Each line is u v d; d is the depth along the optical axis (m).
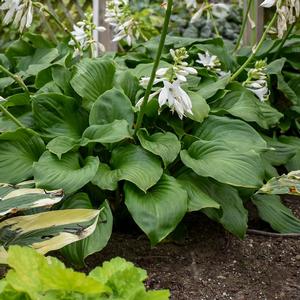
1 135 2.27
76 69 2.55
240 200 2.33
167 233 2.04
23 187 2.16
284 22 2.57
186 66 2.22
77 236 1.77
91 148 2.29
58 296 1.07
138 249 2.29
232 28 5.79
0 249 1.70
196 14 3.08
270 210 2.54
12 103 2.58
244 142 2.38
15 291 1.08
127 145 2.29
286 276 2.18
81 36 2.97
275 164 2.70
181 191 2.12
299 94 3.23
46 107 2.42
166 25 2.05
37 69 2.88
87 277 1.05
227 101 2.67
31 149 2.33
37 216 1.87
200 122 2.43
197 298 1.98
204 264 2.21
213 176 2.16
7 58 3.29
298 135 3.25
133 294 1.09
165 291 1.11
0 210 1.83
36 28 5.05
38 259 1.13
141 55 3.22
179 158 2.38
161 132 2.46
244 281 2.12
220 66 3.04
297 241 2.45
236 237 2.44
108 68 2.59
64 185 2.06
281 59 3.13
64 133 2.42
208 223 2.53
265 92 2.69
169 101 2.11
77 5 4.66
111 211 2.25
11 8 2.37
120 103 2.38
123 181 2.33
